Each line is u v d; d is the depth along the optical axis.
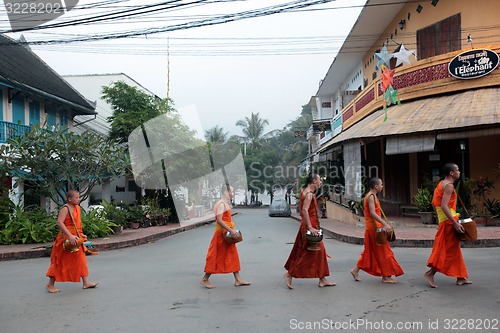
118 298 6.34
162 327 4.96
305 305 5.75
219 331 4.80
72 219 6.98
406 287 6.62
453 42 16.80
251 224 21.91
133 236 15.15
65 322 5.23
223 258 6.92
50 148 13.50
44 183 13.63
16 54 21.97
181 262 9.74
